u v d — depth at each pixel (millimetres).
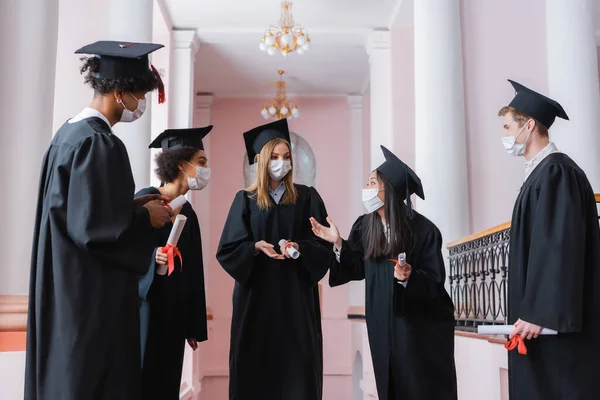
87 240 2709
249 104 15000
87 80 3164
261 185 4535
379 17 11141
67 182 2822
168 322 4234
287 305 4465
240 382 4375
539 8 9078
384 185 4395
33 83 4219
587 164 7340
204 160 4449
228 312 14047
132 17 7137
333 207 14711
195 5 10664
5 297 3965
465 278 7090
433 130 8445
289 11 10844
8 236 4027
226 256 4379
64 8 7414
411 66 11258
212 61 12922
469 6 9133
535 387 3383
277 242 4527
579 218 3303
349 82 14266
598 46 10562
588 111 7430
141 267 2904
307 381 4371
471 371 6090
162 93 3352
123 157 2891
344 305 14242
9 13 4230
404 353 4230
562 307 3193
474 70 8984
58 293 2762
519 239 3551
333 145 14914
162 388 4180
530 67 9000
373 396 10633
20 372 3891
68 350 2732
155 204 3100
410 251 4359
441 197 8289
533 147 3721
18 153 4109
